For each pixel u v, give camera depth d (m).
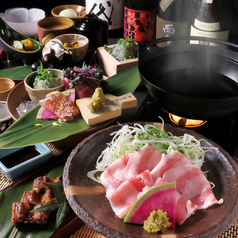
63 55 1.23
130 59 1.21
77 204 0.81
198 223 0.79
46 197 0.88
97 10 1.39
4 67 1.31
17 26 1.39
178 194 0.82
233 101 0.86
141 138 0.92
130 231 0.78
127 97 1.05
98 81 1.08
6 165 0.96
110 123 1.01
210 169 0.89
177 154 0.87
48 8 1.68
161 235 0.77
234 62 1.00
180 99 0.88
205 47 1.03
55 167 0.97
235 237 0.85
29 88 1.06
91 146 0.92
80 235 0.86
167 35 1.21
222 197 0.83
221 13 1.08
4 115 1.09
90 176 0.88
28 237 0.84
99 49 1.25
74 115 1.02
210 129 1.01
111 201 0.82
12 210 0.86
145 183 0.83
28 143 0.94
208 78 1.00
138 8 1.25
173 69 1.03
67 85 1.09
